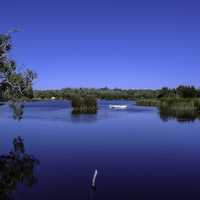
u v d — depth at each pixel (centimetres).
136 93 18800
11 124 4784
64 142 3155
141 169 2080
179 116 6366
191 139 3369
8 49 2080
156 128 4350
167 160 2361
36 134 3716
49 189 1659
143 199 1521
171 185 1741
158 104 11231
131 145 2994
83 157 2448
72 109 8662
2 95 2148
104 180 1831
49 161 2309
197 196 1564
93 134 3725
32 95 2206
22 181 1805
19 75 2136
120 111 8031
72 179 1845
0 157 2442
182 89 11300
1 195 1564
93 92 18462
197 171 2034
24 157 2447
